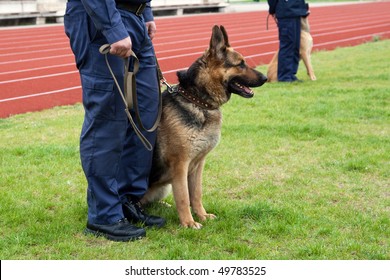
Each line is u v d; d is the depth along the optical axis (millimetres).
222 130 8594
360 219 5379
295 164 7164
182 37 22578
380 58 15930
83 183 6488
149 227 5258
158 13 33594
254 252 4695
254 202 5898
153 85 5168
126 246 4867
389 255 4668
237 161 7270
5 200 5828
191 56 17547
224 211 5625
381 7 39469
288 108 10023
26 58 17375
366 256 4656
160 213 5633
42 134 8656
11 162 7188
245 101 10570
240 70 5254
